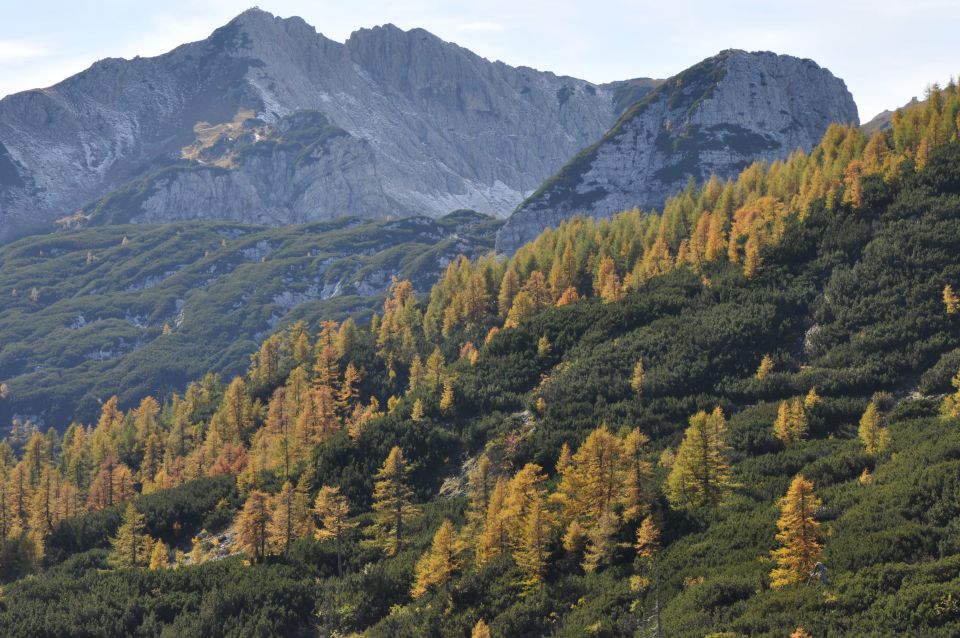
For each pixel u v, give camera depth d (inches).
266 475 5654.5
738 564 3272.6
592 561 3595.0
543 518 3641.7
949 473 3484.3
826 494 3708.2
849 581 2906.0
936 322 5255.9
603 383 5541.3
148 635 3897.6
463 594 3651.6
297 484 5310.0
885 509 3361.2
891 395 4825.3
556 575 3622.0
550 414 5305.1
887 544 3078.2
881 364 5073.8
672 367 5561.0
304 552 4429.1
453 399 5713.6
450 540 3828.7
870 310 5595.5
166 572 4409.5
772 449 4505.4
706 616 2933.1
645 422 5017.2
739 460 4399.6
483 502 4352.9
